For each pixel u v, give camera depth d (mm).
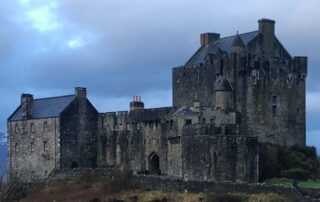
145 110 187500
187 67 190125
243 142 157500
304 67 184375
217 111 173250
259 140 177375
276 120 180125
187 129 165625
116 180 159750
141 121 188500
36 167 198875
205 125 161500
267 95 179125
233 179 156375
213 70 182250
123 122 194125
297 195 131125
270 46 181375
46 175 195875
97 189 161750
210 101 182500
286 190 132625
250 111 177000
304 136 184625
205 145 159625
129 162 190750
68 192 165500
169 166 175875
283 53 184125
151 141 184750
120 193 154625
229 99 177000
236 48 178000
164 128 180000
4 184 178625
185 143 166000
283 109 181375
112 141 196625
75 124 196625
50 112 197250
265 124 178500
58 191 168000
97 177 172750
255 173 158750
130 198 148000
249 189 136125
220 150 157125
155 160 186125
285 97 181875
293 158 173375
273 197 130500
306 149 179500
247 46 178625
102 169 172875
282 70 181750
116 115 196375
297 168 169875
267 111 179000
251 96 177125
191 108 177000
